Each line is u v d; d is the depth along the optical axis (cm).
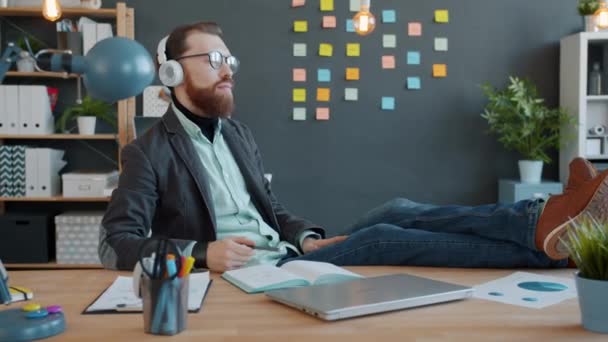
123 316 102
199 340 89
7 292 110
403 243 147
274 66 392
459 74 401
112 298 112
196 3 387
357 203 400
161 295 91
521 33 402
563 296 113
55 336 91
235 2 388
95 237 355
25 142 383
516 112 369
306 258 155
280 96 393
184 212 172
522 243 140
